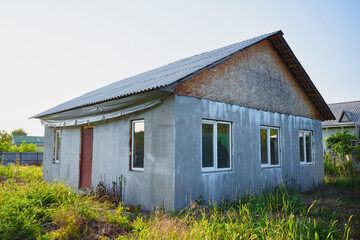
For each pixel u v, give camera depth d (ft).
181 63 33.83
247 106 27.40
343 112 87.76
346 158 51.11
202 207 20.03
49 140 37.78
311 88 36.63
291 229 13.29
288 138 33.17
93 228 14.93
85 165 30.25
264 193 24.80
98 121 27.96
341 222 16.65
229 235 12.98
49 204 17.47
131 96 21.71
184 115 20.86
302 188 34.12
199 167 21.62
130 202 22.97
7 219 13.66
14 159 56.80
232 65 26.18
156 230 13.28
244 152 26.32
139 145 23.36
